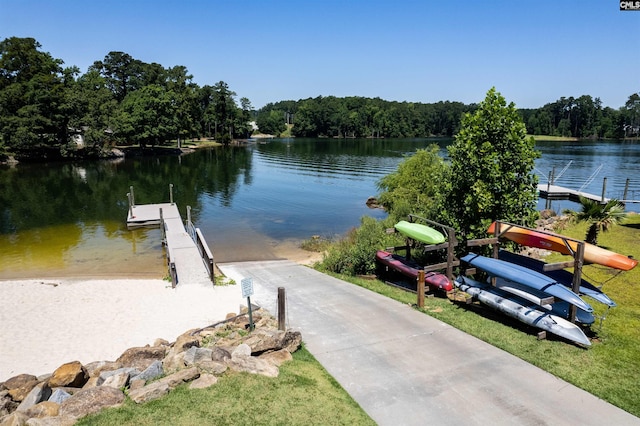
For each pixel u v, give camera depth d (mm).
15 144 56219
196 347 7934
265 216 30156
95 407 6078
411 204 24688
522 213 12922
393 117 147750
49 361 9961
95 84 79625
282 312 9336
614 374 7797
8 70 63594
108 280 16562
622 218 16906
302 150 90688
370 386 7469
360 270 16266
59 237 24188
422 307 11438
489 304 10609
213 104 110000
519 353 8617
